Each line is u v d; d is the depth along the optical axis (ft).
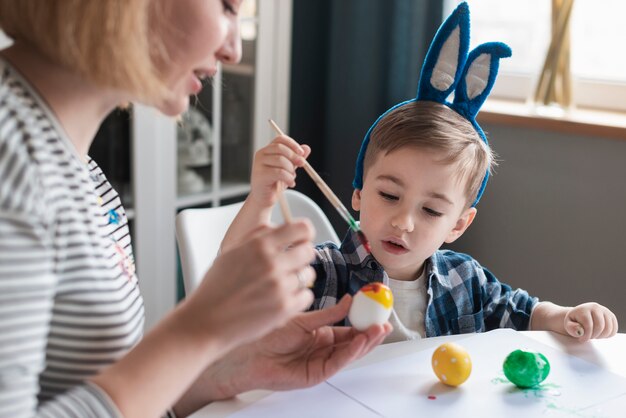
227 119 6.94
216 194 6.97
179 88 2.29
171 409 2.77
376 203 3.91
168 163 6.43
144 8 2.04
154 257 6.48
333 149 7.14
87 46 2.01
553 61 6.26
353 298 2.74
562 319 3.57
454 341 3.26
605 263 6.11
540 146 6.27
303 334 2.64
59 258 2.07
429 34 6.40
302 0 7.20
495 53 4.05
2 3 2.05
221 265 2.08
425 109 4.04
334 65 6.97
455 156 3.81
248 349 2.64
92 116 2.35
